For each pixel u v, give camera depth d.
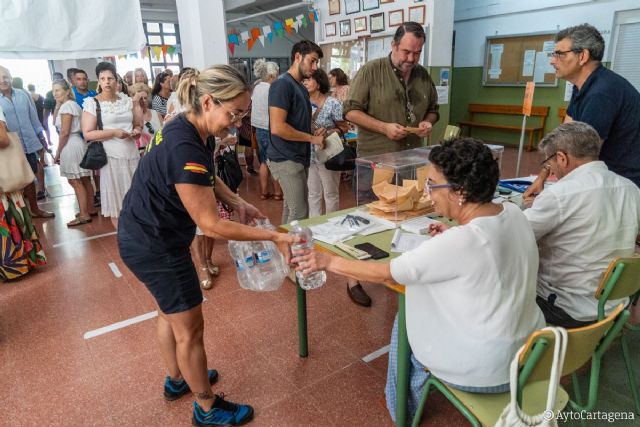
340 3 6.87
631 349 2.16
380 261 1.55
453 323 1.20
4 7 1.67
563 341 0.98
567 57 2.18
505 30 7.75
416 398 1.55
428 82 2.80
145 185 1.34
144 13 10.91
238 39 6.77
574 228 1.56
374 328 2.39
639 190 1.62
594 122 2.11
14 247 2.98
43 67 8.43
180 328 1.52
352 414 1.78
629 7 6.15
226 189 1.83
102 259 3.39
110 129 3.26
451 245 1.13
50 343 2.31
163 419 1.77
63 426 1.75
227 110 1.29
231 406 1.73
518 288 1.18
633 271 1.40
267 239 1.42
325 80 3.39
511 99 8.01
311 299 2.71
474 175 1.14
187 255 1.50
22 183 2.90
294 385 1.96
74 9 1.80
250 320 2.49
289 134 2.62
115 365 2.12
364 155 2.77
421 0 5.62
